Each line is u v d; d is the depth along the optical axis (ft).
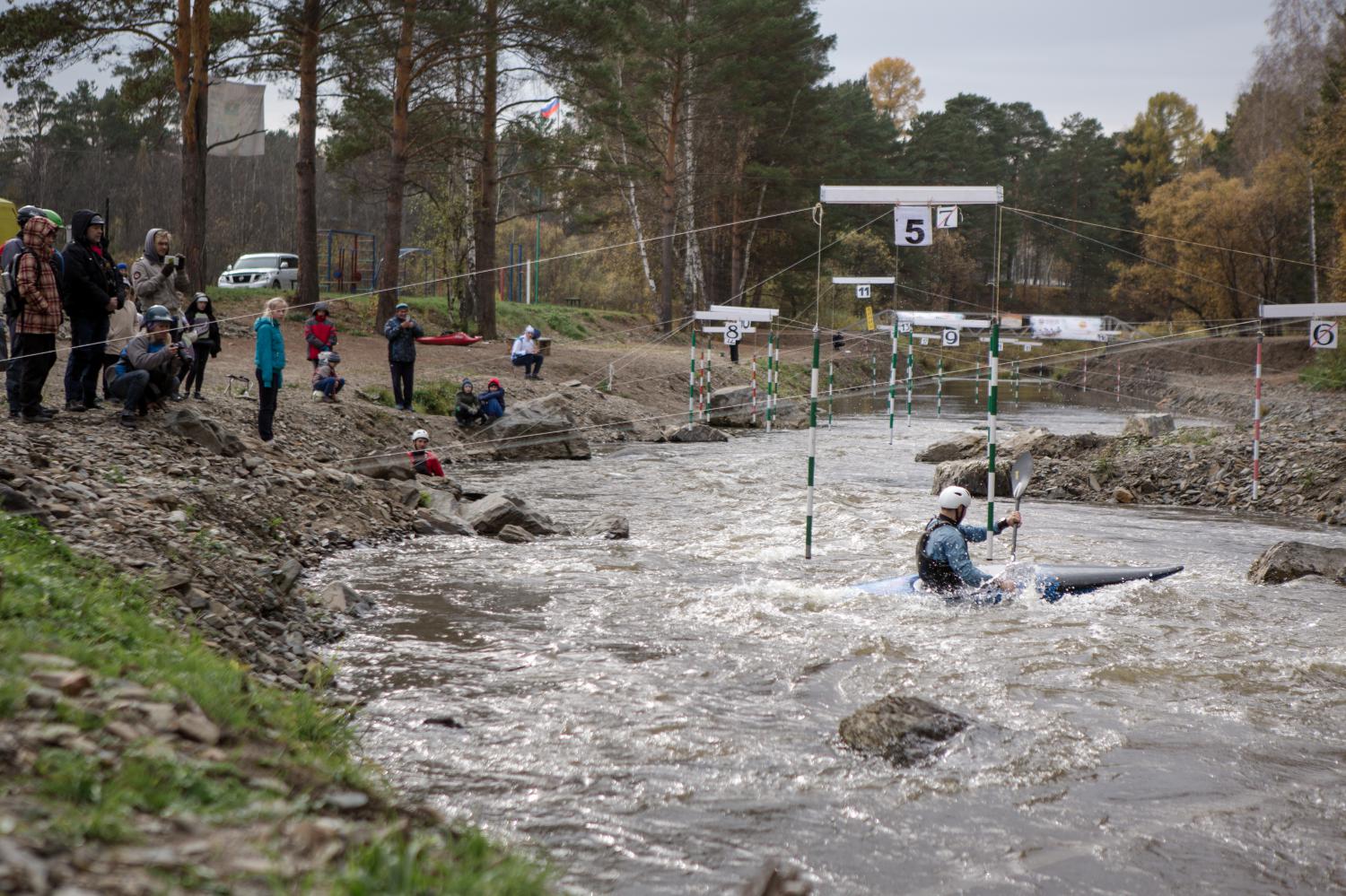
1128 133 302.45
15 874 7.69
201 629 20.48
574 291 209.67
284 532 32.73
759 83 151.84
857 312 201.98
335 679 21.12
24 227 35.78
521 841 13.99
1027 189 287.69
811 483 35.55
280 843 9.42
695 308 175.22
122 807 9.31
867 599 28.53
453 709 19.49
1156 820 15.17
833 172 177.88
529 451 67.77
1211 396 124.06
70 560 20.36
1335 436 59.00
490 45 97.86
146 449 35.86
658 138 161.27
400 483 43.78
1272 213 159.02
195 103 85.40
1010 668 22.35
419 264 148.05
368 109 106.32
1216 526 44.11
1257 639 24.64
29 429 34.76
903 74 300.20
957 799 15.83
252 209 275.59
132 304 42.65
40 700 11.00
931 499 51.80
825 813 15.28
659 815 15.08
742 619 26.45
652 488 54.49
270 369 44.29
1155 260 176.76
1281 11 153.17
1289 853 14.19
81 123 265.34
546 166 115.14
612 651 23.58
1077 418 114.73
